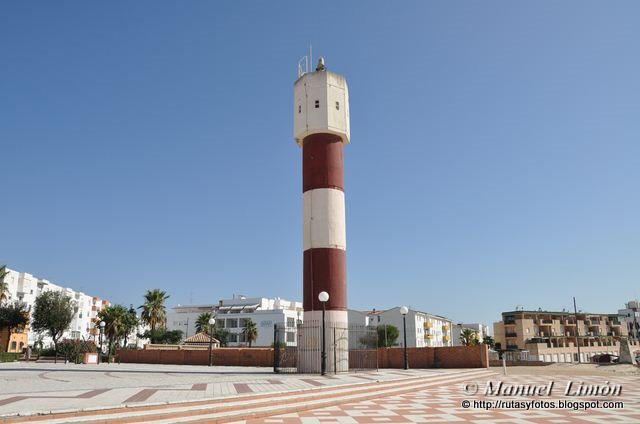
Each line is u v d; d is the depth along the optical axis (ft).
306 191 96.78
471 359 108.99
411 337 314.35
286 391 54.34
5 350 224.74
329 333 89.25
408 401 57.57
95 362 152.56
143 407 42.11
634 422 41.65
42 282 317.83
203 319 326.44
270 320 341.82
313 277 92.02
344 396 57.82
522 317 314.14
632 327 398.42
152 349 156.87
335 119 97.91
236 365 138.92
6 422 35.09
